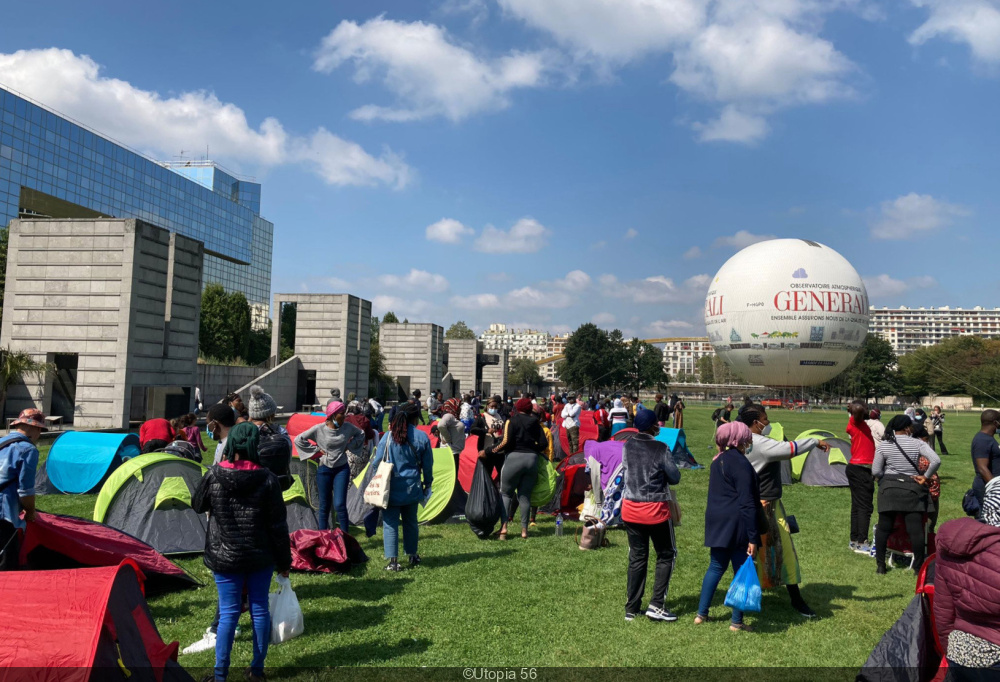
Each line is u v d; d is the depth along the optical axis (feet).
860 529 28.40
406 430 24.27
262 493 14.61
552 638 17.87
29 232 69.00
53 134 241.96
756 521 18.31
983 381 299.99
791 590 20.25
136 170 288.30
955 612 11.50
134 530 24.90
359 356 125.59
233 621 14.39
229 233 367.45
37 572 12.37
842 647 17.48
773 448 20.25
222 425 22.24
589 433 60.59
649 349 369.50
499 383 239.91
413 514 24.93
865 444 28.58
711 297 251.19
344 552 23.99
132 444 40.01
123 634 12.26
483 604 20.53
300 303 119.55
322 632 17.95
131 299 67.62
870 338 346.13
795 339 228.22
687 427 113.60
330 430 26.73
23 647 10.96
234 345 193.47
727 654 16.92
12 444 17.28
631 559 19.54
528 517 30.40
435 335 179.22
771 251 237.04
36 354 68.18
